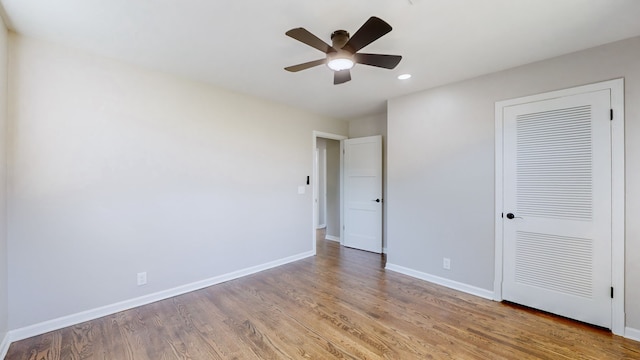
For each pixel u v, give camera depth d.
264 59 2.55
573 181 2.41
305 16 1.87
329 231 5.71
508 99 2.75
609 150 2.25
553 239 2.52
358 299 2.85
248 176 3.60
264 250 3.79
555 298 2.51
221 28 2.03
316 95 3.62
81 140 2.38
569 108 2.42
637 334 2.13
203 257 3.16
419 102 3.44
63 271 2.30
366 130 4.89
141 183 2.71
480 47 2.31
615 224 2.23
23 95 2.12
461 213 3.08
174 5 1.75
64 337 2.15
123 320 2.42
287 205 4.09
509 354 1.97
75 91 2.35
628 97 2.18
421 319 2.45
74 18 1.90
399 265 3.66
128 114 2.62
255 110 3.68
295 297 2.89
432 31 2.06
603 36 2.14
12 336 2.08
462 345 2.07
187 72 2.85
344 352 1.99
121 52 2.41
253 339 2.14
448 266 3.18
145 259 2.73
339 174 5.52
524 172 2.67
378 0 1.69
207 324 2.36
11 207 2.08
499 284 2.82
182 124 2.98
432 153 3.32
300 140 4.30
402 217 3.62
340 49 1.89
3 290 1.98
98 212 2.46
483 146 2.92
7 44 2.04
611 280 2.25
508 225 2.77
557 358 1.93
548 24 1.97
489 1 1.71
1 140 1.95
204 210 3.17
